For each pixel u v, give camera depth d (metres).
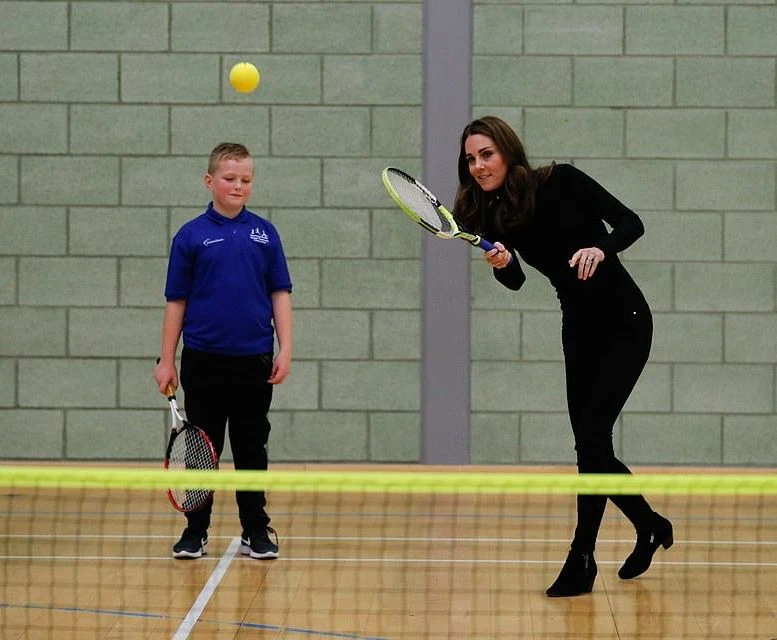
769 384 19.17
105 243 19.14
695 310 19.16
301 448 19.22
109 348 19.20
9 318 19.19
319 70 19.06
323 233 19.12
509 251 12.01
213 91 19.08
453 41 18.95
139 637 10.12
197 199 19.14
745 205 19.11
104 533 14.49
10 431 19.22
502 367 19.14
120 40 19.05
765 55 19.00
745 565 12.99
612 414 11.49
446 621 10.66
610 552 13.59
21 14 19.03
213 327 13.05
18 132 19.08
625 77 19.03
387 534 14.53
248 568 12.73
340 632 10.30
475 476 8.89
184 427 12.52
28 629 10.34
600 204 11.52
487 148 11.36
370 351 19.17
